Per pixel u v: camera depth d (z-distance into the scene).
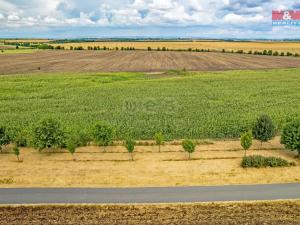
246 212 19.45
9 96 59.34
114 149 31.19
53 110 48.59
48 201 21.06
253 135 31.66
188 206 20.19
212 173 25.06
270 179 24.02
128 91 63.66
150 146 31.98
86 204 20.59
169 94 60.34
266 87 67.31
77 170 26.02
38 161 28.20
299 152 28.08
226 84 71.38
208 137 35.16
